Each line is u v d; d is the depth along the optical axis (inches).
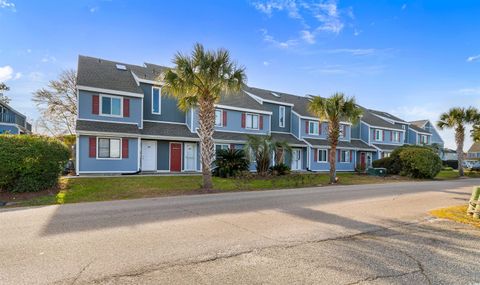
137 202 390.9
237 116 1005.2
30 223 260.2
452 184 741.3
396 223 274.2
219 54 523.8
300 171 1106.1
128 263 165.3
